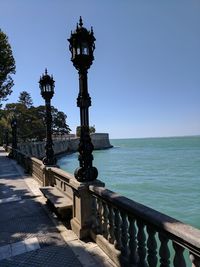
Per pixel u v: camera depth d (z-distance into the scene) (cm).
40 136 8781
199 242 281
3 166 2244
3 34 3072
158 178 4219
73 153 10969
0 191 1201
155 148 15188
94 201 611
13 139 2983
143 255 416
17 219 788
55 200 784
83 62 602
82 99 612
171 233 332
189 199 2689
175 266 334
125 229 475
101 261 510
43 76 1093
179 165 6166
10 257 543
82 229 616
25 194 1113
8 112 7881
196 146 16688
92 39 609
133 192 3142
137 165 6328
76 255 537
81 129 625
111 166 6212
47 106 1110
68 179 781
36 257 538
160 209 2317
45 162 1112
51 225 723
